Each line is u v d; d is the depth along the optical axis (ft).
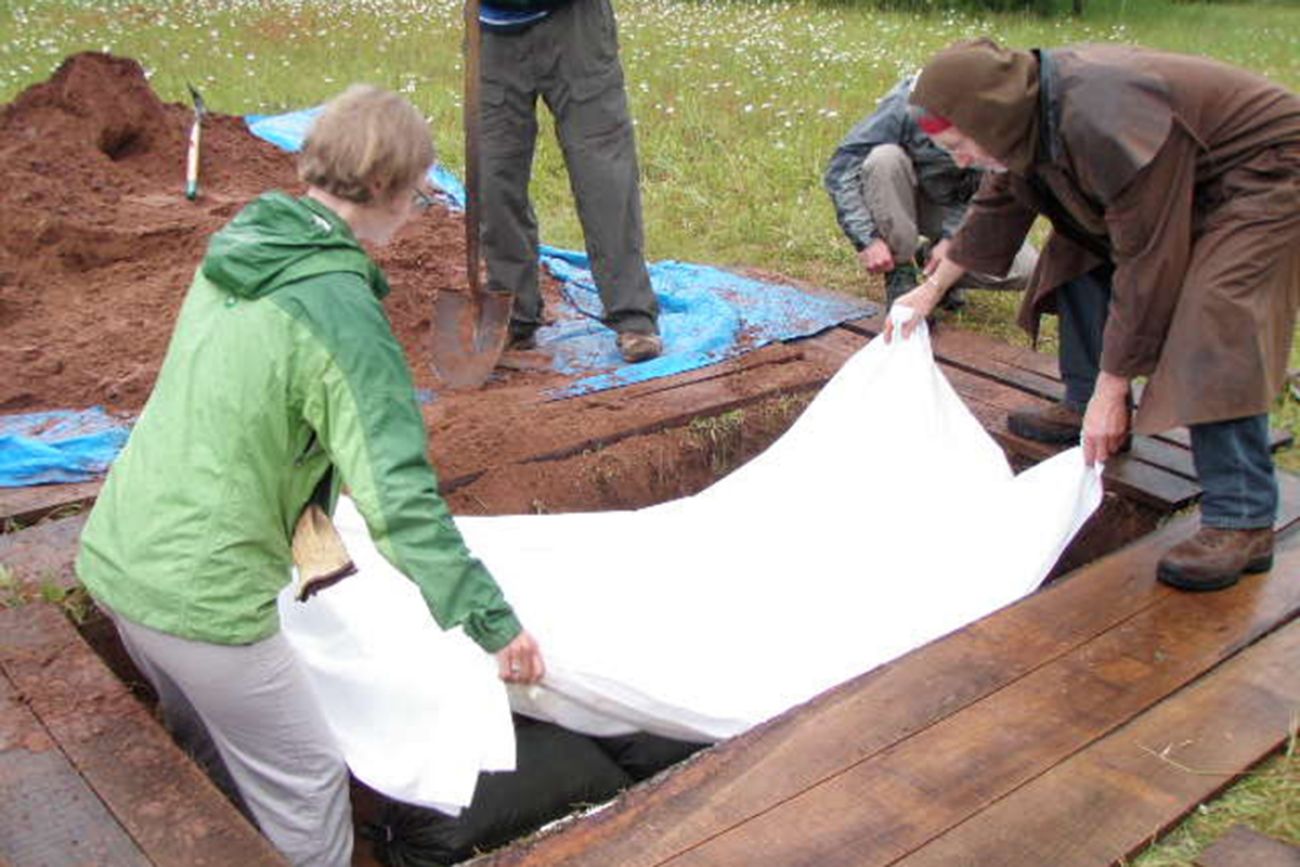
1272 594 10.67
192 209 18.44
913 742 8.61
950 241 12.75
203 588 7.16
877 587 11.30
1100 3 63.72
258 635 7.39
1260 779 8.48
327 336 6.72
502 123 14.57
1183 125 9.70
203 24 37.04
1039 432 13.92
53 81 19.69
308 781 8.24
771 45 38.27
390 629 9.14
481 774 9.63
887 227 16.55
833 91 32.14
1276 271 9.96
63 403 13.46
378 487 6.57
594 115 14.61
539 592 10.37
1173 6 67.05
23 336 14.76
